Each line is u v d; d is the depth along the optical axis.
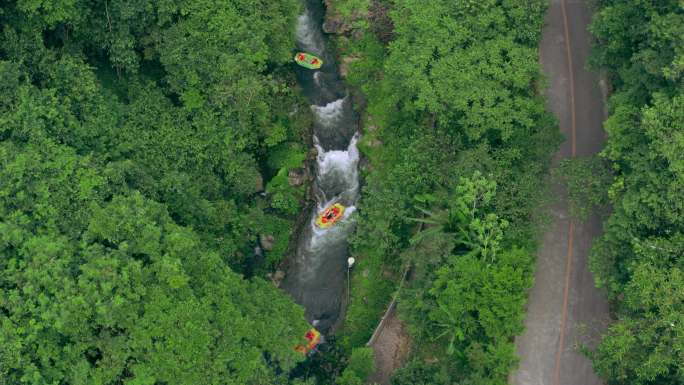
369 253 80.94
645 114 61.53
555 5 85.12
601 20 72.25
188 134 76.44
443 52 75.19
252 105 78.50
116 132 73.06
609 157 66.81
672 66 62.38
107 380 57.31
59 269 57.69
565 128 78.75
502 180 71.06
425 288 70.00
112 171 65.62
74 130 68.50
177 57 75.75
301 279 81.88
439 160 75.12
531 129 74.12
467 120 72.69
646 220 62.16
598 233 73.81
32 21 69.69
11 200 60.94
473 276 66.56
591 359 65.12
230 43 77.06
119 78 78.56
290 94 87.19
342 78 91.12
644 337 59.12
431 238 71.62
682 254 60.50
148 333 58.19
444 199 73.62
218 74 76.56
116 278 58.25
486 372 66.88
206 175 77.12
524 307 71.44
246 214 81.12
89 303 57.50
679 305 58.81
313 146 87.56
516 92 74.62
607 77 80.12
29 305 56.81
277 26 80.88
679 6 64.00
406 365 68.62
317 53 92.50
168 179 71.44
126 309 58.47
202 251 66.44
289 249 83.12
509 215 70.19
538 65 74.56
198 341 58.44
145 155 74.19
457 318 67.44
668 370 59.16
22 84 67.00
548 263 73.12
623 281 65.12
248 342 62.38
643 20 68.19
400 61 77.38
